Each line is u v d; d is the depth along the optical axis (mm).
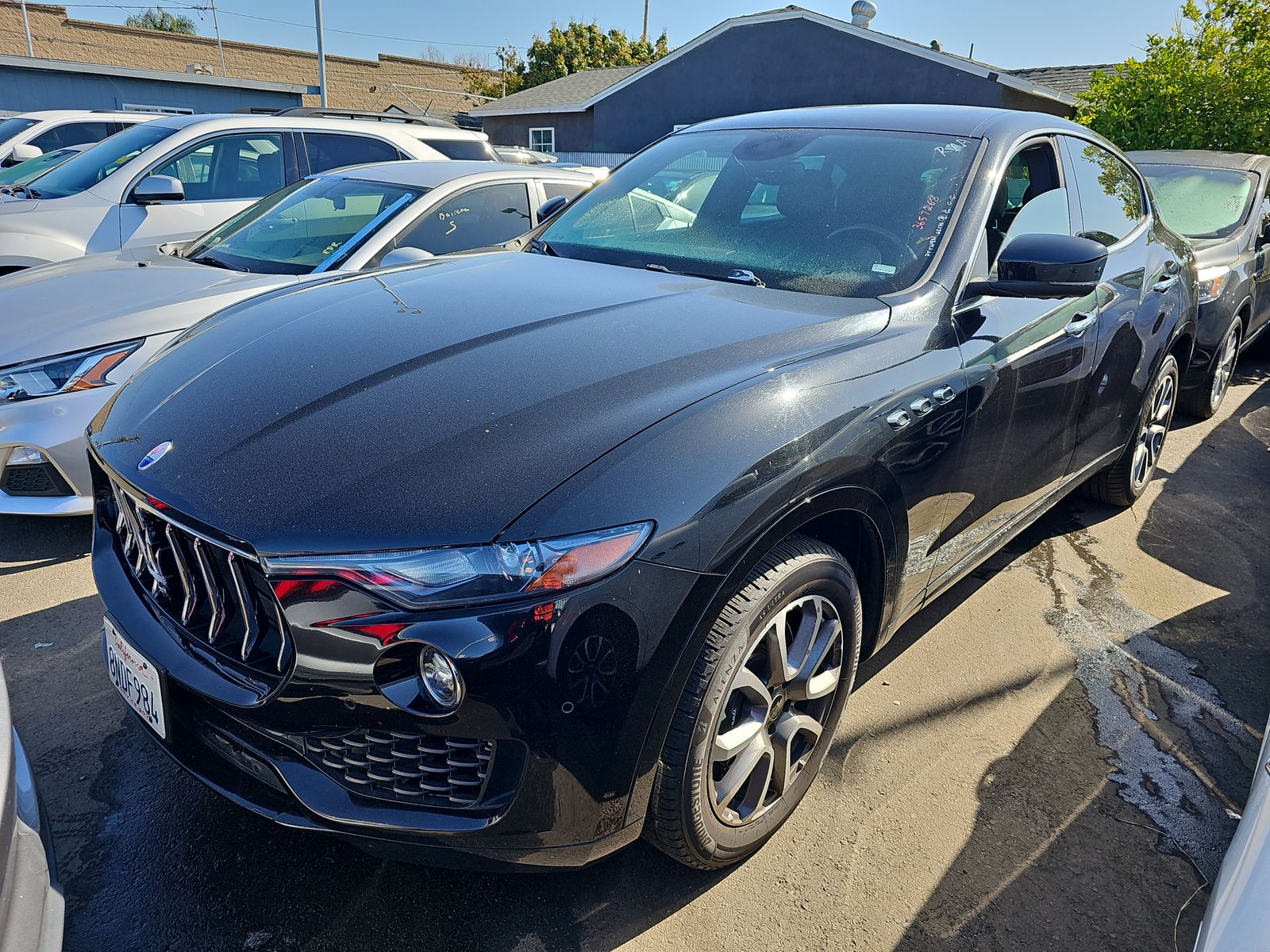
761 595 1727
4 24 31641
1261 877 1223
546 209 3564
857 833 2113
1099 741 2502
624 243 2822
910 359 2111
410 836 1543
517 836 1545
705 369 1846
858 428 1899
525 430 1617
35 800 1441
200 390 1914
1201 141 9242
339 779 1578
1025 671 2834
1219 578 3570
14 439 3119
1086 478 3461
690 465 1608
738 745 1808
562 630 1459
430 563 1437
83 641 2793
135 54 34156
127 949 1738
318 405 1748
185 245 4672
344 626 1454
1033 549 3760
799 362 1927
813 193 2701
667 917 1860
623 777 1591
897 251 2422
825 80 20875
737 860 1953
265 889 1893
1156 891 1988
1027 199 2789
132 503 1757
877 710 2588
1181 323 3805
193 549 1640
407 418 1670
